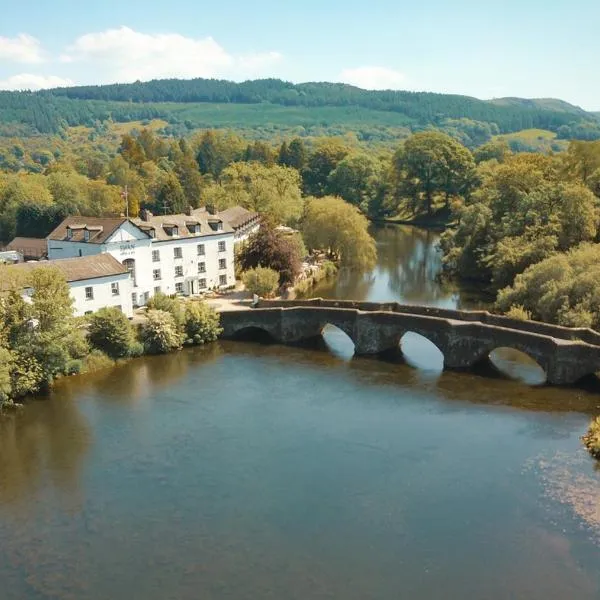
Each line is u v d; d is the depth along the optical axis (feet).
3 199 438.81
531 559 98.63
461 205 450.30
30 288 190.29
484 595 91.45
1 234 429.38
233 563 99.55
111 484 123.95
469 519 109.19
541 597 90.89
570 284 202.90
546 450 133.28
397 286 303.68
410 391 169.68
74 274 204.74
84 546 104.83
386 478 123.54
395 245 424.46
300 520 110.32
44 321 173.06
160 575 97.25
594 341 171.01
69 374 183.21
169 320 206.80
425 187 531.09
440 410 156.46
